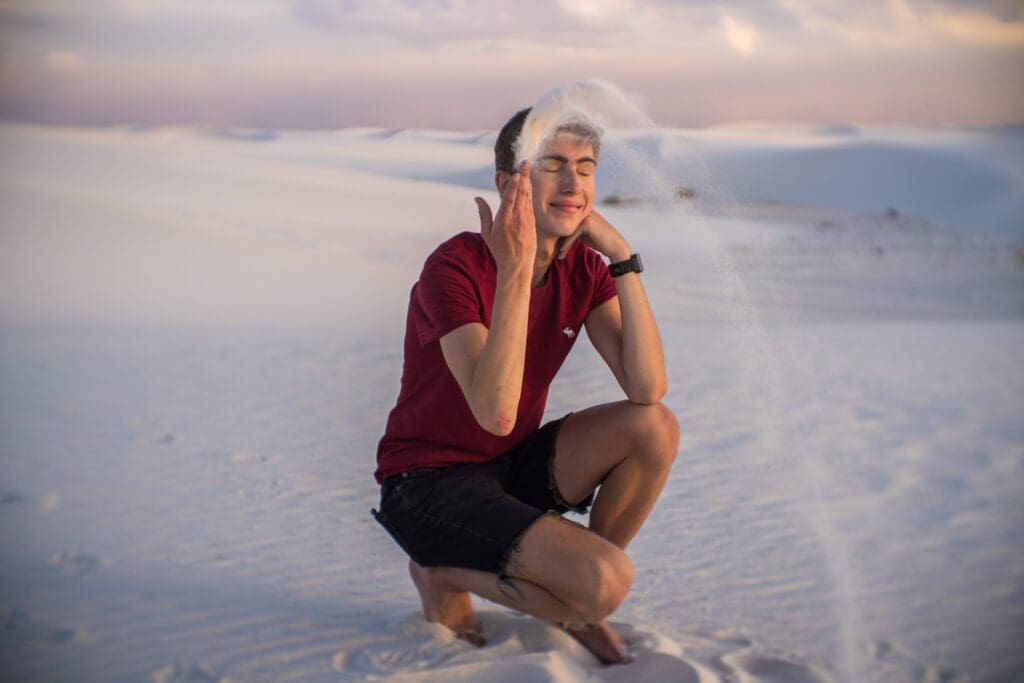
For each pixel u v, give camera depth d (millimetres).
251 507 4473
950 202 45656
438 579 3080
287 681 2764
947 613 3359
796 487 4832
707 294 14812
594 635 2957
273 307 12203
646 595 3547
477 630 3141
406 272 16500
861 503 4586
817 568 3775
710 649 3016
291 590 3525
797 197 47094
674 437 3076
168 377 7395
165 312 11500
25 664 2867
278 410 6398
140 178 33031
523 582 2791
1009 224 37500
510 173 3061
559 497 3133
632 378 3059
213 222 22953
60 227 20328
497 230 2633
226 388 7043
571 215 2965
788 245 24078
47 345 8805
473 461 3068
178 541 4000
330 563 3822
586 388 7117
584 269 3162
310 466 5137
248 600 3406
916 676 2877
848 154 54406
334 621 3227
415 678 2742
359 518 4367
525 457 3180
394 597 3498
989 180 47562
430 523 2949
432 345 2994
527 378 3109
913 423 6148
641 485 3105
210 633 3115
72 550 3855
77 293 13047
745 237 25609
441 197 33781
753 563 3855
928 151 54125
